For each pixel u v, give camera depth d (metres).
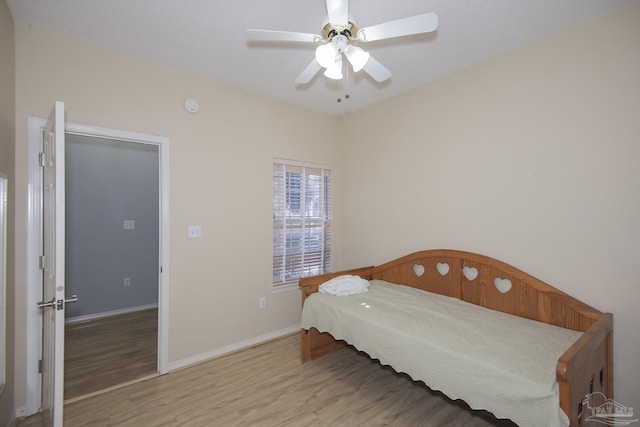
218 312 2.74
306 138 3.38
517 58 2.18
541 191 2.07
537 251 2.09
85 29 1.97
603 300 1.81
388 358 1.89
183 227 2.54
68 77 2.06
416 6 1.73
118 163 3.91
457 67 2.48
